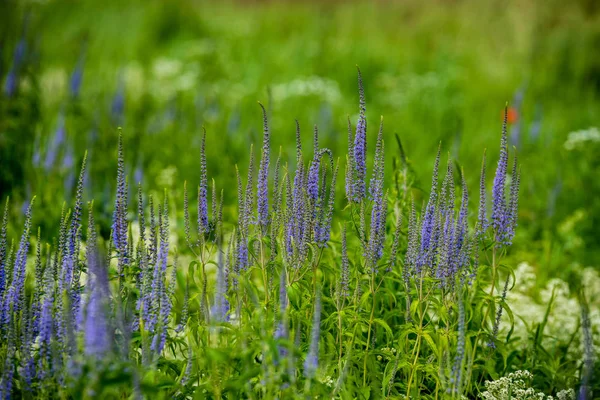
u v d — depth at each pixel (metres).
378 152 4.25
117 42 19.11
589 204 9.22
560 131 12.68
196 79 15.05
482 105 14.69
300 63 17.42
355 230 4.35
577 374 5.28
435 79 15.71
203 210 4.22
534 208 9.00
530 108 14.53
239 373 3.95
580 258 7.81
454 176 5.60
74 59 16.31
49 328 3.60
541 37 18.14
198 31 20.34
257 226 4.25
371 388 4.11
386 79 16.03
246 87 15.06
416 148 11.07
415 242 4.23
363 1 24.17
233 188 8.50
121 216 4.07
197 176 8.80
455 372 3.75
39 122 8.42
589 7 18.80
